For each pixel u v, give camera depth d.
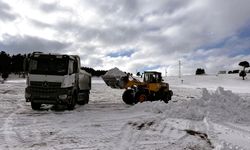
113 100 25.69
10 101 21.88
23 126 11.09
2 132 9.84
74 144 8.24
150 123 12.09
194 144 8.39
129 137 9.30
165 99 23.78
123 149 7.75
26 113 15.16
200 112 13.59
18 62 95.81
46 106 18.84
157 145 8.27
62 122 12.24
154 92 22.36
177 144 8.41
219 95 16.14
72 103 17.05
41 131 10.14
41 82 16.09
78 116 14.16
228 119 12.85
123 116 14.26
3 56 98.00
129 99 21.58
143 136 9.49
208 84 85.12
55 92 16.02
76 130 10.41
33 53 16.52
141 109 16.83
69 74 16.47
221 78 100.69
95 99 26.58
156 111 15.84
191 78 102.94
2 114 14.48
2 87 39.56
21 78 84.88
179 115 13.70
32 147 7.81
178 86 73.12
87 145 8.15
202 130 10.52
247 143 8.37
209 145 8.27
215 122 12.10
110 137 9.26
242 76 99.50
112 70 23.30
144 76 23.12
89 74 21.80
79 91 19.06
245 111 14.41
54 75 16.12
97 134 9.72
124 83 22.44
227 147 7.56
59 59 16.34
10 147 7.78
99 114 15.04
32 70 16.25
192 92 44.94
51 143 8.34
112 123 12.09
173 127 11.13
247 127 11.34
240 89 64.06
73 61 17.06
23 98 24.73
